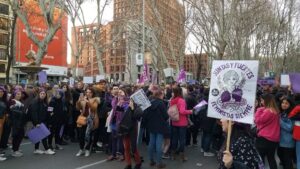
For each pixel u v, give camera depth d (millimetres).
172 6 35469
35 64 20469
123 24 36062
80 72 51688
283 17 39219
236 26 28406
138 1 35531
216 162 10266
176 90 10406
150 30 35531
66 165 9695
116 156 10438
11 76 54344
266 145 7922
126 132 8875
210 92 4586
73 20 32062
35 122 10656
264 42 43000
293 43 50656
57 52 67812
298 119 8016
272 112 7906
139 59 25031
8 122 10711
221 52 26188
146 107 8938
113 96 11438
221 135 10875
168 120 9883
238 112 4320
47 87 12391
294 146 8195
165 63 34375
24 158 10500
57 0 26906
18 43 56906
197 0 29062
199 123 12039
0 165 9617
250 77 4332
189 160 10531
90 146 11055
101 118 11383
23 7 27297
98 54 32438
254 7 29312
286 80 16906
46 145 11102
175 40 35844
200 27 34156
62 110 11703
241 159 4000
